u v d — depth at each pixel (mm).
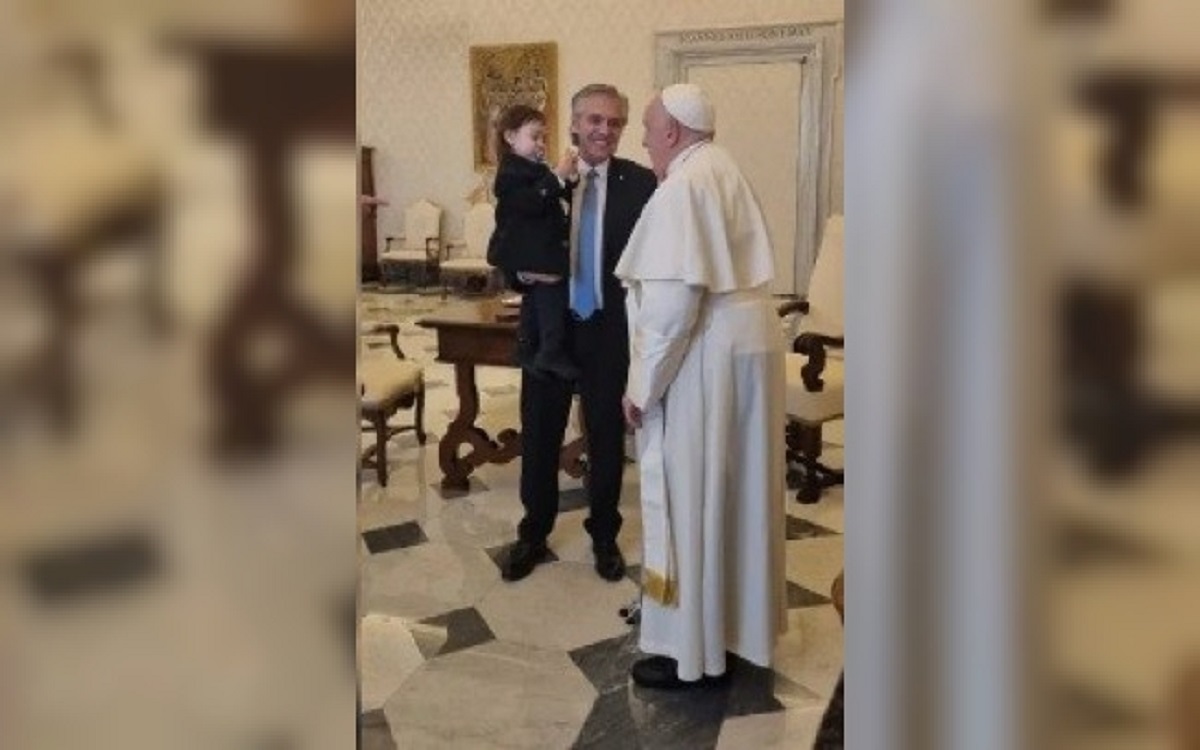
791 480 3707
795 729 2129
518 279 2936
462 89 8609
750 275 2195
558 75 8266
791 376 3514
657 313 2082
